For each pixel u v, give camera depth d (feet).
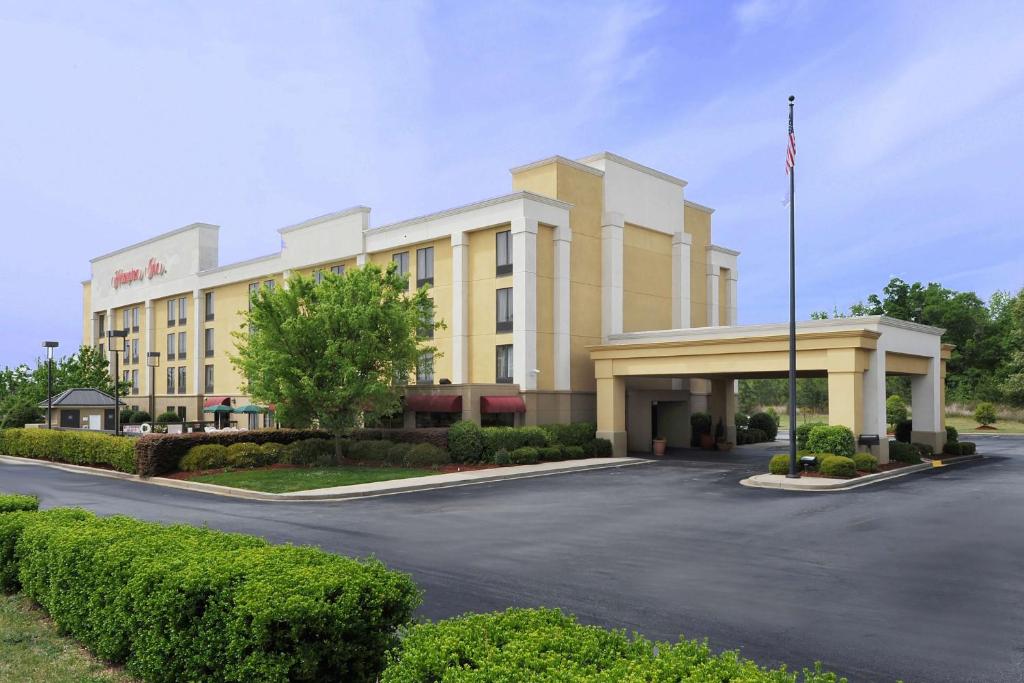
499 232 118.21
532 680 14.44
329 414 94.68
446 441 97.60
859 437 88.07
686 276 141.28
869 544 46.60
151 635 22.40
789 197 82.74
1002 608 32.58
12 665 24.63
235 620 19.98
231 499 71.46
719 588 36.04
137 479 90.17
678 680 14.52
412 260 130.93
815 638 28.50
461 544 47.26
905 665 25.68
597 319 125.08
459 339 120.57
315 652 19.54
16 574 33.35
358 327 93.45
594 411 123.54
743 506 62.80
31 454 119.96
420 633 17.74
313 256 147.02
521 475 89.20
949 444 109.81
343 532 51.75
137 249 204.23
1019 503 62.49
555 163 119.55
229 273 170.81
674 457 115.24
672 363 107.34
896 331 96.22
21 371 165.27
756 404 270.87
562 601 33.68
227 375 173.47
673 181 141.18
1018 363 202.28
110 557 25.50
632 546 46.47
